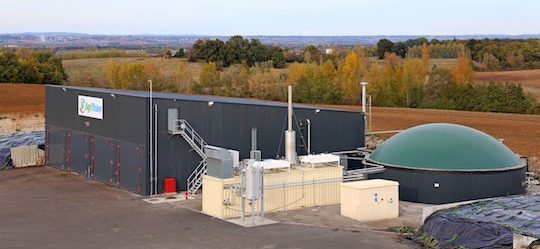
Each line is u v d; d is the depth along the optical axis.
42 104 92.88
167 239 29.58
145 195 40.09
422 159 38.75
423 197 38.22
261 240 29.31
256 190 32.81
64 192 41.31
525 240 25.42
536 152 59.59
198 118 41.47
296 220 33.69
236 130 42.91
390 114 91.25
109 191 41.56
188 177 41.53
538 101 104.88
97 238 29.78
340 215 35.00
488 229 27.00
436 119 84.94
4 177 47.06
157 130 40.28
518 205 30.08
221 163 34.12
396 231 31.19
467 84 107.94
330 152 46.78
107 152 44.22
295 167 37.72
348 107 102.25
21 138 62.91
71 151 49.12
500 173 38.19
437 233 28.45
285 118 44.78
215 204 34.47
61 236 30.16
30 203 37.81
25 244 28.70
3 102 92.56
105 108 44.16
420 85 114.75
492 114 93.75
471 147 39.09
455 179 37.72
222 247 28.09
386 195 34.41
